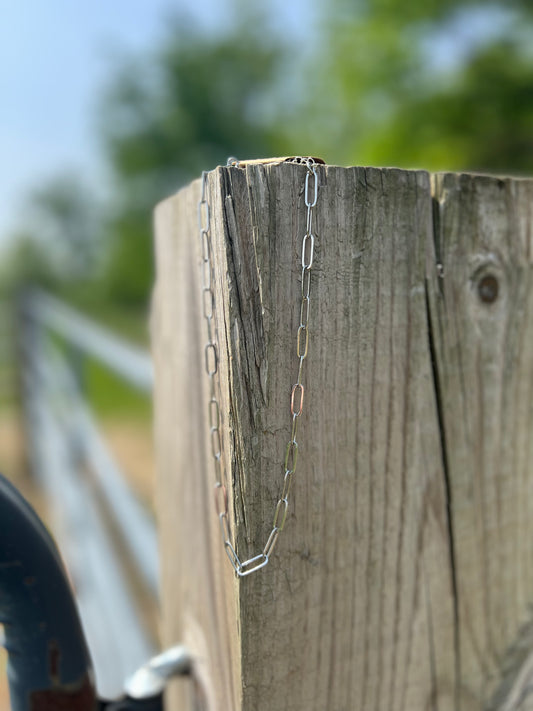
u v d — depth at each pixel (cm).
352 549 27
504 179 28
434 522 28
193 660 32
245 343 24
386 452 27
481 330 28
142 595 86
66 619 24
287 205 24
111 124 870
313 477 26
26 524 23
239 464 25
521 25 235
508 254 28
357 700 28
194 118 829
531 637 31
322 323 25
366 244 25
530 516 30
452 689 30
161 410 38
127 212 895
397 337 26
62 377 129
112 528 94
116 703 30
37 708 24
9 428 204
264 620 26
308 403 25
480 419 29
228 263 23
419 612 28
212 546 28
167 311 34
